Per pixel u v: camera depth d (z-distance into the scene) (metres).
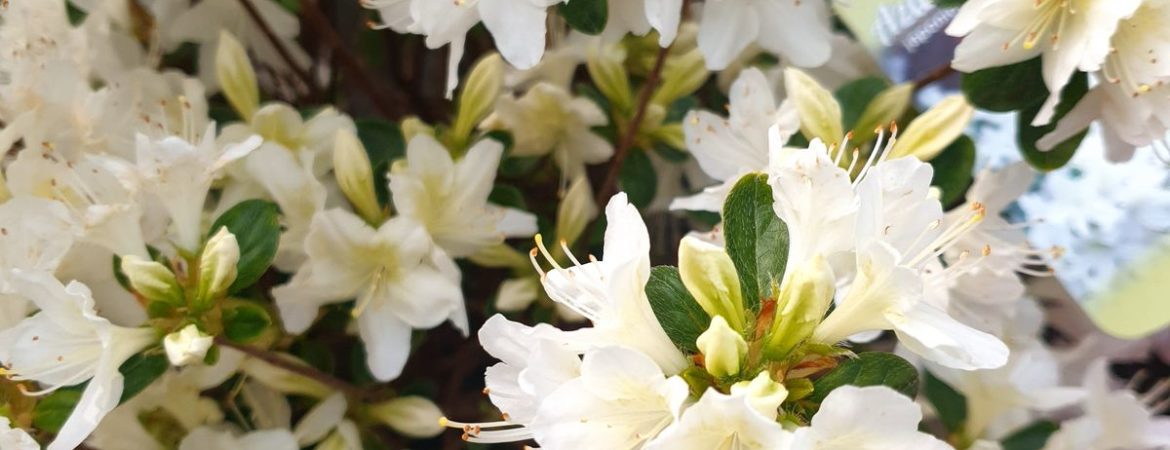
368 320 0.54
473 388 0.62
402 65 0.66
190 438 0.53
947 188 0.54
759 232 0.47
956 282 0.53
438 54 0.65
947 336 0.44
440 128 0.58
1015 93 0.52
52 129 0.54
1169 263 0.60
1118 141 0.53
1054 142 0.52
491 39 0.63
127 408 0.53
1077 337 0.60
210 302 0.50
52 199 0.52
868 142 0.55
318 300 0.54
